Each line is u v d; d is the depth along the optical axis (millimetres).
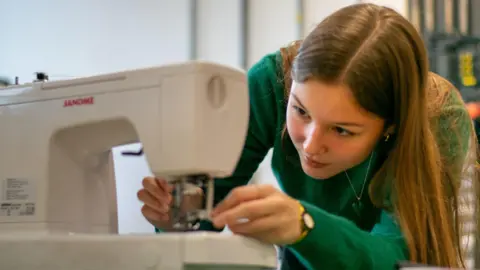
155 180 1014
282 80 1202
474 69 2205
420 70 998
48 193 894
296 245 815
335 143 942
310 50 930
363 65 907
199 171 780
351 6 1021
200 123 771
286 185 1256
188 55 2662
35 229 886
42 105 906
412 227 978
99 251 734
